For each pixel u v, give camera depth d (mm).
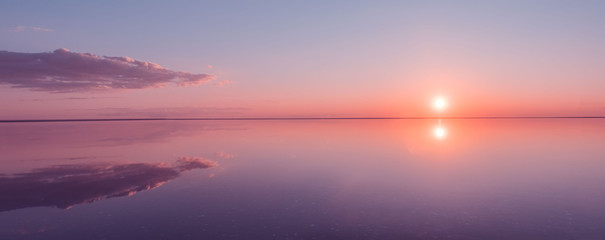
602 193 9273
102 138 30656
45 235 6395
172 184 10680
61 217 7410
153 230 6621
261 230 6625
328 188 10109
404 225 6914
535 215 7453
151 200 8773
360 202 8578
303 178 11664
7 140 27953
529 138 29391
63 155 17859
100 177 11781
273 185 10539
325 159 16359
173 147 22406
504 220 7156
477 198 8898
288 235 6375
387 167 13906
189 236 6309
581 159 15836
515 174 12164
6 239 6199
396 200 8758
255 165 14484
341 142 26297
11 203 8484
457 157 16906
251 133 39250
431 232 6520
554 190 9672
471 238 6230
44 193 9477
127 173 12578
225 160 16062
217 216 7484
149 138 30812
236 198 8984
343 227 6797
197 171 13047
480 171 12836
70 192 9594
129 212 7770
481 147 21844
